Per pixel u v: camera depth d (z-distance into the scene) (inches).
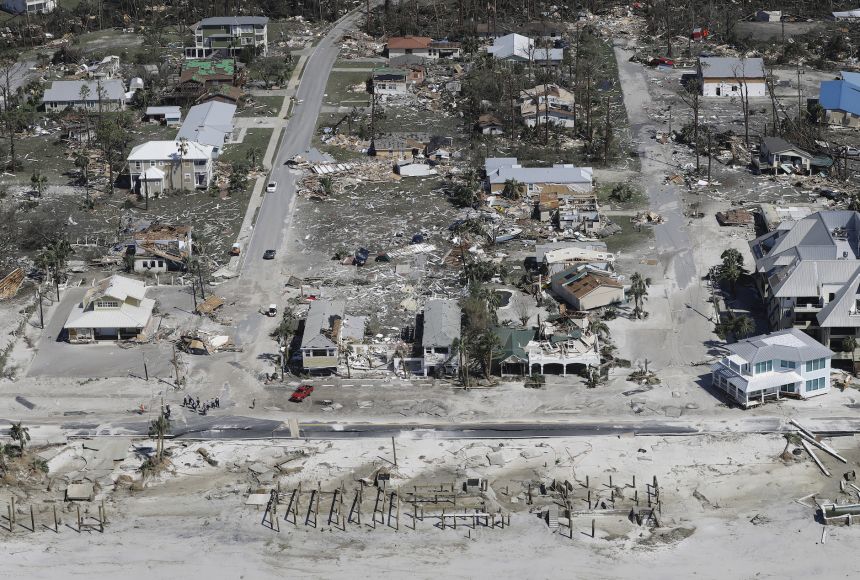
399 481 5398.6
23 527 5191.9
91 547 5073.8
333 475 5452.8
